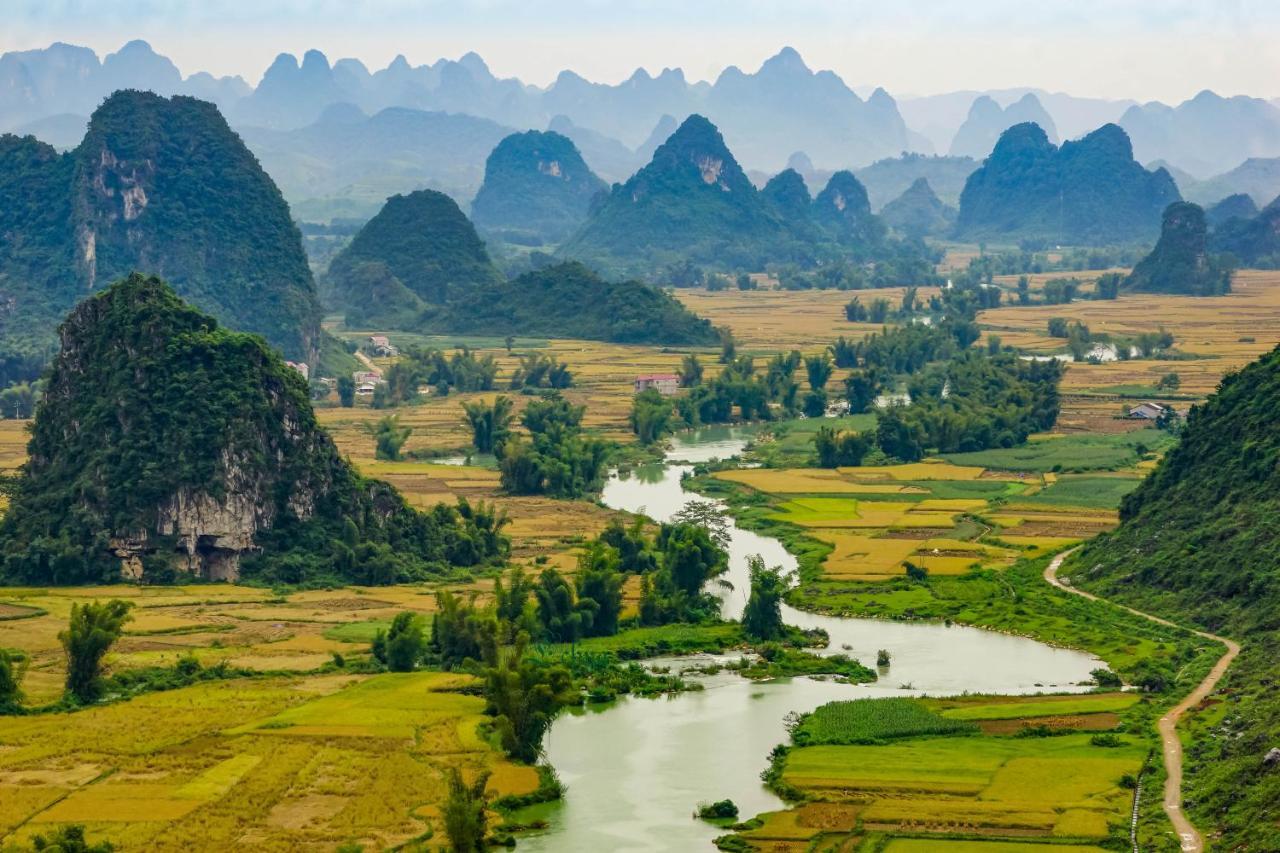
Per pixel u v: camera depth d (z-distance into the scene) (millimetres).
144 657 164500
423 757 133625
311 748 135625
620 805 124688
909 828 117188
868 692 155875
